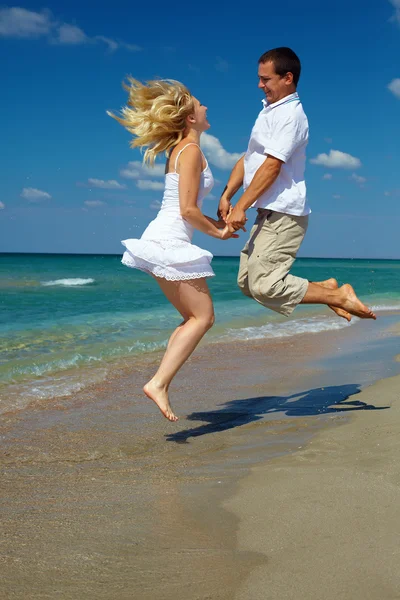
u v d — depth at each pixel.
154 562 2.14
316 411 4.63
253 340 8.80
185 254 3.89
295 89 4.25
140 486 3.08
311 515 2.49
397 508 2.49
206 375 6.25
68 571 2.08
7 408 4.93
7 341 8.25
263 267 4.25
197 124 4.07
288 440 3.88
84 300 14.80
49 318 10.96
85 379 6.07
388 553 2.09
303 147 4.25
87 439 4.07
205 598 1.87
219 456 3.62
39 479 3.24
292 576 1.98
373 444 3.54
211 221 4.28
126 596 1.90
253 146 4.31
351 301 4.22
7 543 2.33
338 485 2.82
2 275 24.95
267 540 2.29
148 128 3.99
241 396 5.32
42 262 44.09
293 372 6.34
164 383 4.05
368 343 8.39
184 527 2.48
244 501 2.74
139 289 18.88
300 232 4.31
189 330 4.05
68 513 2.68
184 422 4.50
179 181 3.94
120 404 5.09
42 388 5.65
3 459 3.63
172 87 3.99
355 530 2.31
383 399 4.86
